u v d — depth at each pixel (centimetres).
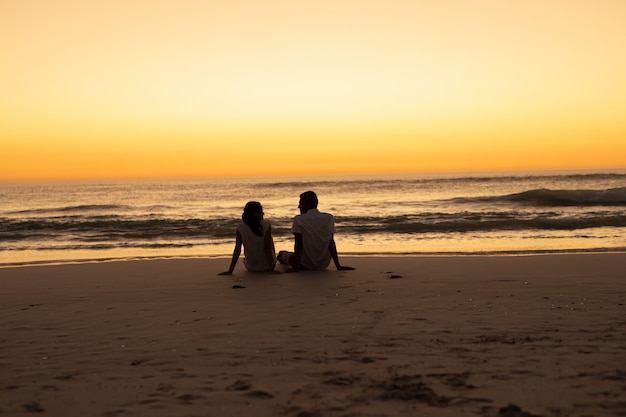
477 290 654
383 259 977
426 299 598
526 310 528
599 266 851
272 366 349
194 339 432
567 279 730
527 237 1539
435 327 457
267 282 736
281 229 1789
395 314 516
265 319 504
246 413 265
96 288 717
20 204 4456
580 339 408
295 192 6519
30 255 1323
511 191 5588
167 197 5566
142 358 378
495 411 260
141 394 299
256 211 823
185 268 898
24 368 358
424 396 284
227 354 383
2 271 882
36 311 567
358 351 383
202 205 3766
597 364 339
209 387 308
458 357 362
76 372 346
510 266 866
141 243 1575
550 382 304
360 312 529
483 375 320
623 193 2800
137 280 780
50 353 397
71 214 3009
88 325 494
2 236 1811
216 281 757
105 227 2034
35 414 271
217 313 538
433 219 2170
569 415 252
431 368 337
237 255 819
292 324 480
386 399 280
